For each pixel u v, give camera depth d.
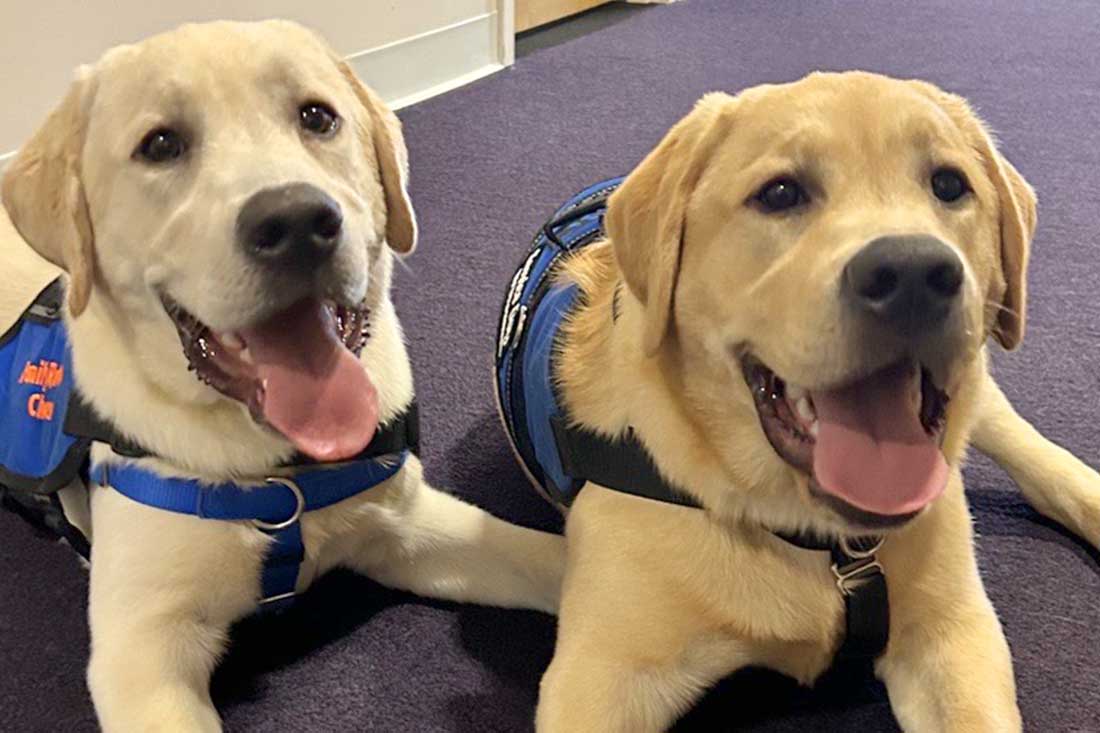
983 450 0.78
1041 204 1.24
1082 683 0.64
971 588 0.58
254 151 0.58
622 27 1.93
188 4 1.32
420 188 1.27
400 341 0.71
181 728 0.56
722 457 0.55
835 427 0.51
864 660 0.63
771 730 0.61
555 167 1.33
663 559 0.56
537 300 0.71
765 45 1.82
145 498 0.62
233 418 0.62
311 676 0.66
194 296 0.56
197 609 0.63
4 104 1.18
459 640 0.69
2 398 0.69
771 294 0.50
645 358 0.58
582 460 0.60
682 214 0.55
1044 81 1.64
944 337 0.47
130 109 0.59
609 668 0.56
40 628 0.69
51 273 0.77
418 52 1.58
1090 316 1.01
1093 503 0.73
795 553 0.57
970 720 0.53
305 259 0.55
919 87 0.55
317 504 0.65
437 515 0.72
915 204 0.51
